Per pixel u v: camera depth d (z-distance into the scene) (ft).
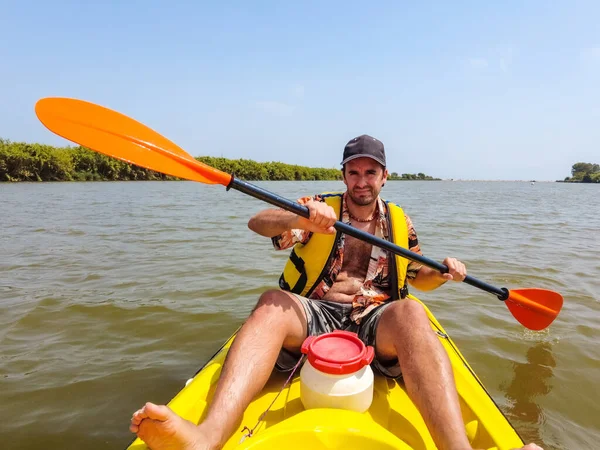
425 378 4.36
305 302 5.71
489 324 10.57
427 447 4.62
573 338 9.84
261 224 5.98
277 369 5.65
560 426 6.81
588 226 29.58
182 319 10.66
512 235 24.47
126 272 14.79
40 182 91.15
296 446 3.83
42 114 5.75
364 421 4.01
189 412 5.00
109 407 7.16
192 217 30.48
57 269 15.14
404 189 114.32
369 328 5.62
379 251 6.36
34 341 9.46
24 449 6.15
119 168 106.93
